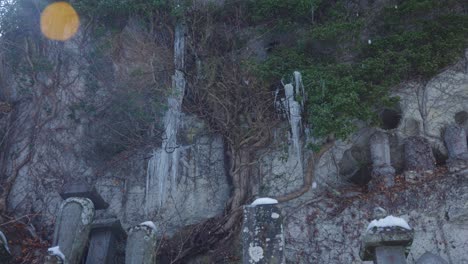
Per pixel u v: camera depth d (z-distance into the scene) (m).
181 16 15.29
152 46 15.09
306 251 12.24
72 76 14.77
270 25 15.27
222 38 15.22
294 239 12.41
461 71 13.77
